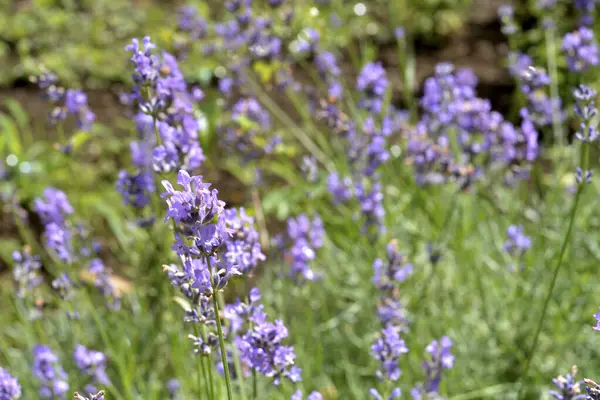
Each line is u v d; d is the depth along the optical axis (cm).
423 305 86
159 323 88
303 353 82
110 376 87
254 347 63
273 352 63
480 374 85
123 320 91
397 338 68
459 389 84
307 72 146
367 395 85
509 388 83
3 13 171
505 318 88
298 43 110
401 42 107
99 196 122
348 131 91
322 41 113
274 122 131
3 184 120
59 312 96
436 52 155
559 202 105
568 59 91
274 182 122
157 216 80
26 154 129
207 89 133
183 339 79
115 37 166
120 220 109
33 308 81
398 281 79
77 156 131
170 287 79
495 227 96
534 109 88
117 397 79
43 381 77
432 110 94
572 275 88
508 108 136
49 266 97
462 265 92
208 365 64
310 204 92
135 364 85
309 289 91
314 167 90
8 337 98
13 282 110
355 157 89
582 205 98
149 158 84
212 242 57
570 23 143
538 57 142
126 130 138
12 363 86
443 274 95
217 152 126
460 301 91
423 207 93
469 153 85
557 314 84
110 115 144
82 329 92
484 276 95
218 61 132
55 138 135
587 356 86
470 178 83
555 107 104
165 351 89
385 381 69
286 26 106
